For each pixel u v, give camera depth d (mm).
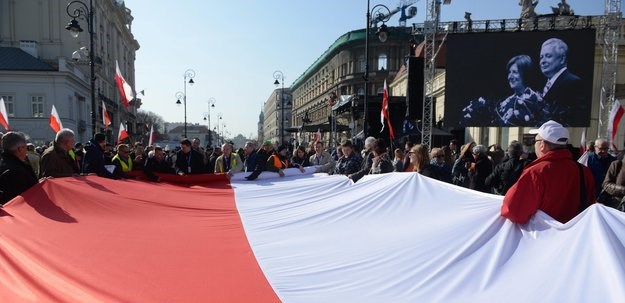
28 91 33969
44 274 2420
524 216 2588
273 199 4965
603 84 12766
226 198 5168
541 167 2666
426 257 2574
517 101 12961
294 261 2742
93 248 2977
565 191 2621
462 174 7367
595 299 1797
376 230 3266
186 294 2223
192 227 3729
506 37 12938
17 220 3439
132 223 3805
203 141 115938
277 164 7703
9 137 4133
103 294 2182
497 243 2566
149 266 2662
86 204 4078
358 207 3885
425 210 3500
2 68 33312
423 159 5062
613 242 2074
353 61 50406
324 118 57031
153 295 2199
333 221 3676
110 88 52375
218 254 2934
